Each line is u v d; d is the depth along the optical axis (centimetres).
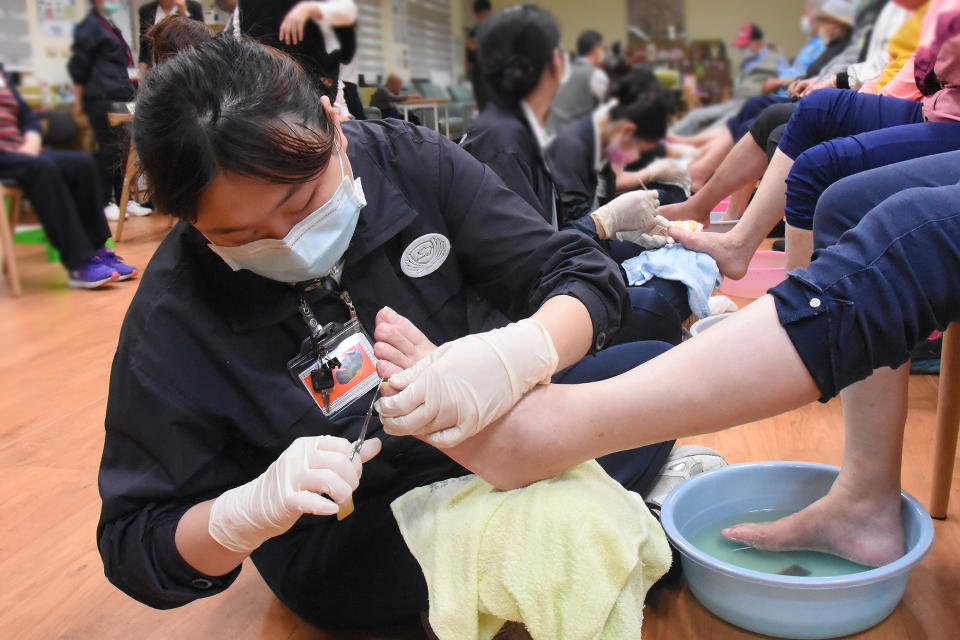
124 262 344
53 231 314
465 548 77
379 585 92
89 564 121
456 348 72
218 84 65
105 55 223
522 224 92
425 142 92
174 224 84
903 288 60
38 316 281
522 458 74
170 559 76
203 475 82
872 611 91
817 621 91
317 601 96
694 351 65
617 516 77
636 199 161
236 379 82
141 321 79
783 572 99
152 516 79
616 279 88
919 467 132
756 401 62
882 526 98
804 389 62
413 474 95
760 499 113
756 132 169
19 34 297
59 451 164
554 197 110
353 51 121
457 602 76
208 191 66
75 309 291
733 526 108
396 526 90
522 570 74
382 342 78
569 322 80
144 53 91
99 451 163
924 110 118
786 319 61
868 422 96
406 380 72
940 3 71
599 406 69
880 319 59
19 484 150
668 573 103
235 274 81
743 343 62
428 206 91
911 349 62
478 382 70
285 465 72
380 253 88
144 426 78
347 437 86
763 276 210
